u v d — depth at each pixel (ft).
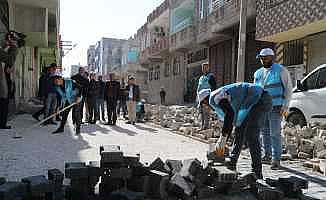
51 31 81.20
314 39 51.29
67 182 14.78
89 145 24.61
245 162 20.56
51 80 36.55
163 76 127.54
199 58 94.48
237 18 62.39
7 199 10.66
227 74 76.43
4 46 33.55
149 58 126.31
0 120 31.78
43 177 12.25
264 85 19.65
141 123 45.01
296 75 54.29
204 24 78.43
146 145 25.91
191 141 28.68
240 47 38.45
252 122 15.74
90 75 40.88
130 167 13.65
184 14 96.68
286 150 23.53
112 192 12.66
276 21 51.85
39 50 98.12
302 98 32.09
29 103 54.49
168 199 13.11
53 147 23.18
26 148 22.41
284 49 57.41
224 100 14.62
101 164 13.25
